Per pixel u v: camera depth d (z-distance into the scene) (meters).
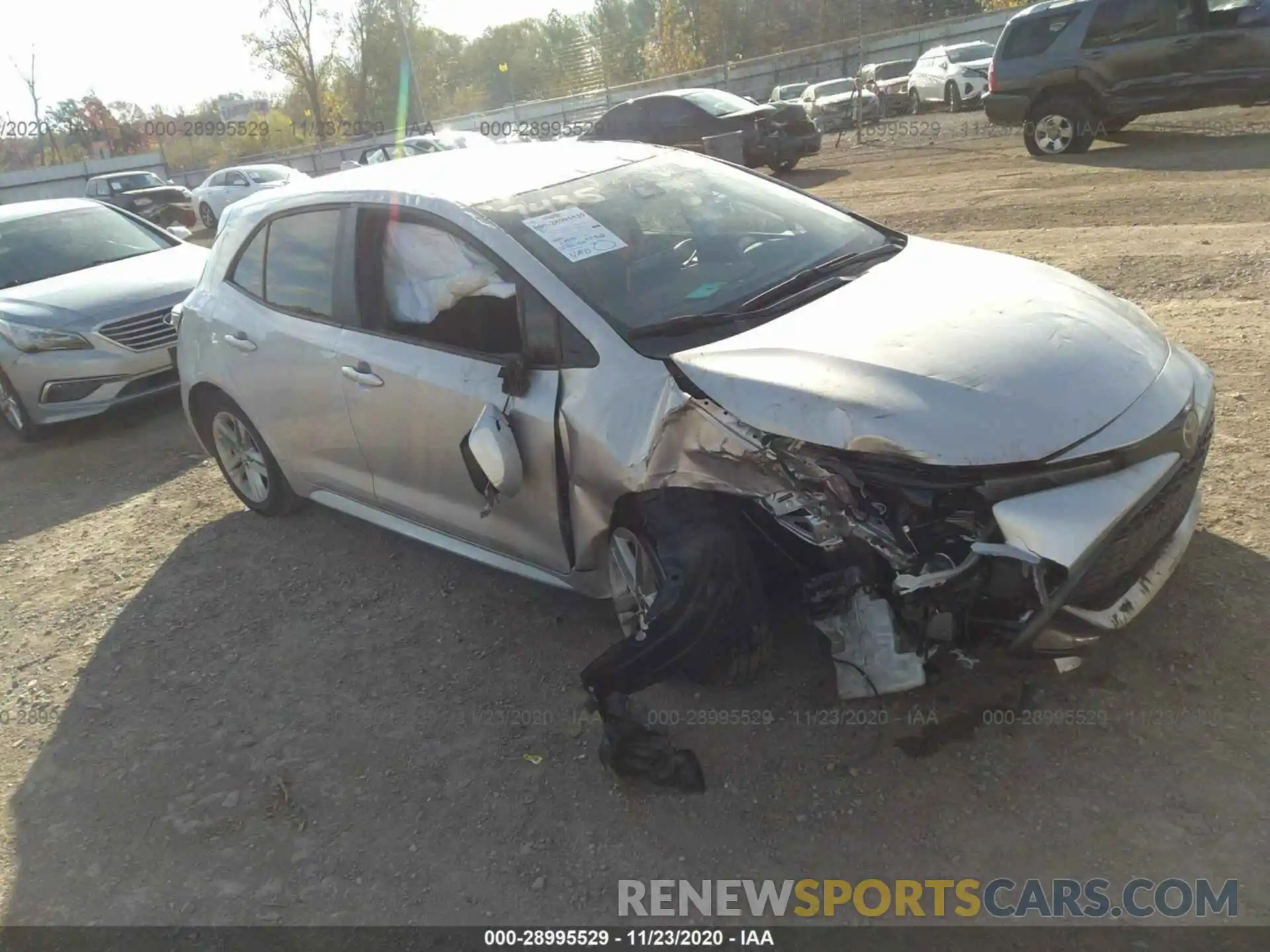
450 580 4.39
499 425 3.27
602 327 3.20
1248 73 11.88
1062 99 13.32
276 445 4.73
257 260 4.59
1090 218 9.33
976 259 3.67
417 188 3.87
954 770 2.89
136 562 5.08
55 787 3.46
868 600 2.79
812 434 2.70
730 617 2.89
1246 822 2.58
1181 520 3.04
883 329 3.02
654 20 40.16
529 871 2.80
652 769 2.95
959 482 2.58
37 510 6.02
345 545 4.89
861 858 2.67
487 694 3.58
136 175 26.72
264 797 3.25
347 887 2.84
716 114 15.82
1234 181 9.91
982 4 36.78
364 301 3.98
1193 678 3.05
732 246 3.73
